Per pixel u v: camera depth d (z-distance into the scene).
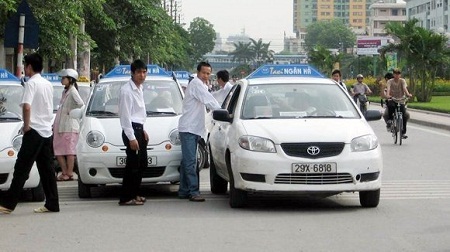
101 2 35.34
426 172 16.97
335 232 10.01
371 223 10.66
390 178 15.88
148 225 10.61
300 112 12.55
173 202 12.81
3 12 23.17
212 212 11.70
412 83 59.91
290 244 9.27
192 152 12.92
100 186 15.12
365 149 11.63
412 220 10.89
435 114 42.56
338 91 13.10
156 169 13.24
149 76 15.52
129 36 45.19
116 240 9.57
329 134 11.56
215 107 12.86
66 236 9.88
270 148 11.47
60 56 31.02
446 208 11.98
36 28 19.00
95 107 14.28
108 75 15.37
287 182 11.41
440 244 9.22
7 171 12.53
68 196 13.73
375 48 107.50
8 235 9.99
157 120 13.84
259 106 12.60
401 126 24.44
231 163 11.90
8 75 14.60
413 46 58.75
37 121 11.52
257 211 11.77
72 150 15.98
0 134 12.84
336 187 11.45
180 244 9.30
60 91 19.33
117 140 13.17
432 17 153.50
